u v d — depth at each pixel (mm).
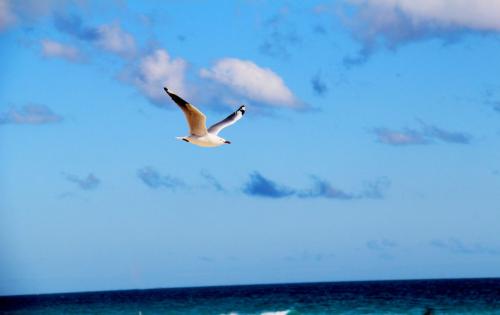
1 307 123188
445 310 68938
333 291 136125
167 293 176750
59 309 97625
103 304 109500
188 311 80875
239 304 90375
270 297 111938
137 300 122000
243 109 17297
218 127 16781
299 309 75688
